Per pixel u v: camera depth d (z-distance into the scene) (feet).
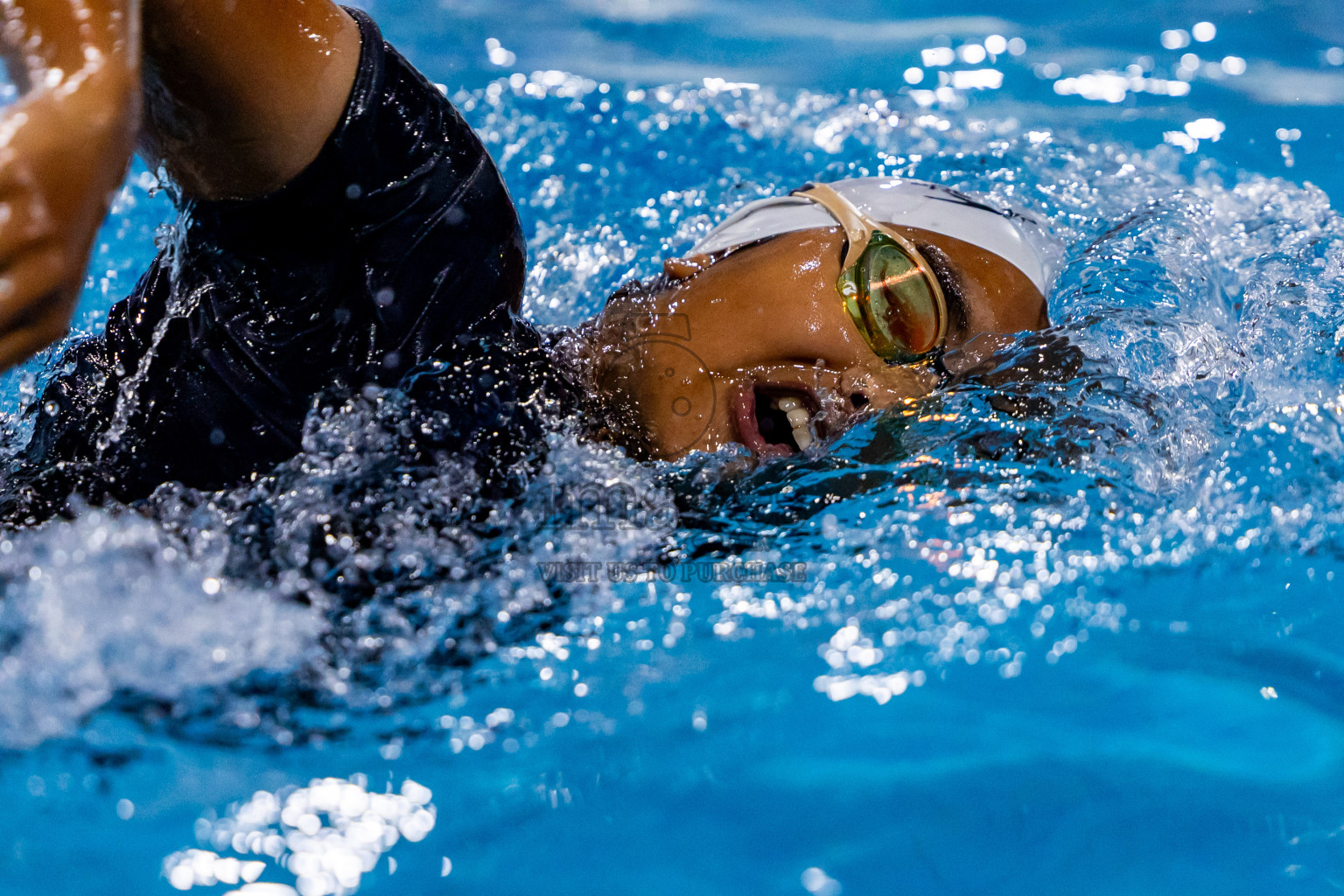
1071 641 9.89
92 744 8.29
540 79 25.93
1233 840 8.20
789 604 10.23
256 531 9.60
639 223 19.86
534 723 8.99
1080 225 18.63
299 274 10.34
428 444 10.19
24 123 5.23
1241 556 10.87
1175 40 29.04
